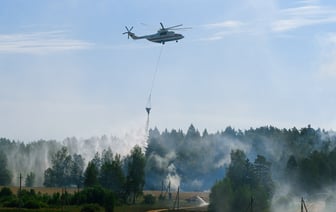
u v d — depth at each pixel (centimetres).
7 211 15512
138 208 17950
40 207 16538
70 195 18075
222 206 16538
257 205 16638
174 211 17050
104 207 16862
